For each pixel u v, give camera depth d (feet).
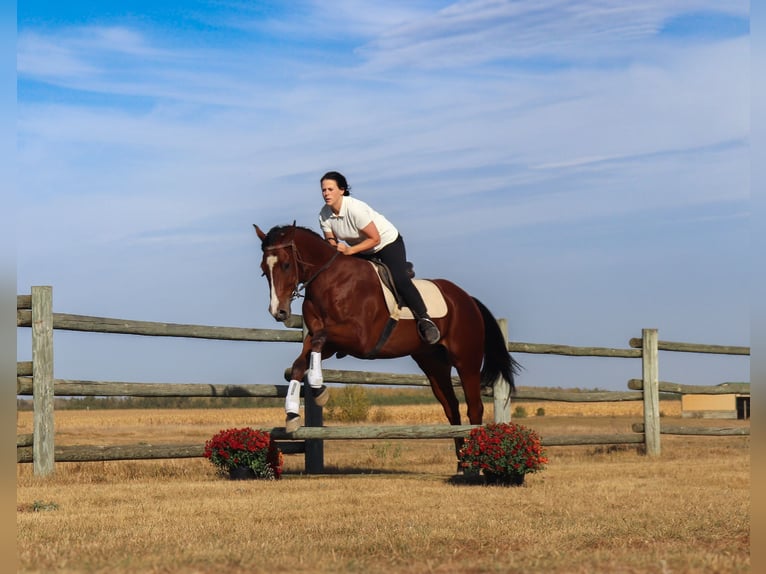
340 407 104.12
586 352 42.50
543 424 91.97
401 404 170.81
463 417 105.29
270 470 31.09
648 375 44.39
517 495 25.16
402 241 32.04
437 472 35.04
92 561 14.28
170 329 32.45
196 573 13.25
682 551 15.56
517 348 40.29
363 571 13.57
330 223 31.78
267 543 16.38
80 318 31.09
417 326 32.01
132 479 31.01
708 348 47.01
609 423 95.76
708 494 25.25
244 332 33.96
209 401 206.80
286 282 29.17
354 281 30.53
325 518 20.34
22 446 30.83
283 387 35.24
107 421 118.42
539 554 15.21
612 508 22.07
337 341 30.45
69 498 24.38
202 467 36.52
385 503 23.30
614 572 13.33
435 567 13.94
